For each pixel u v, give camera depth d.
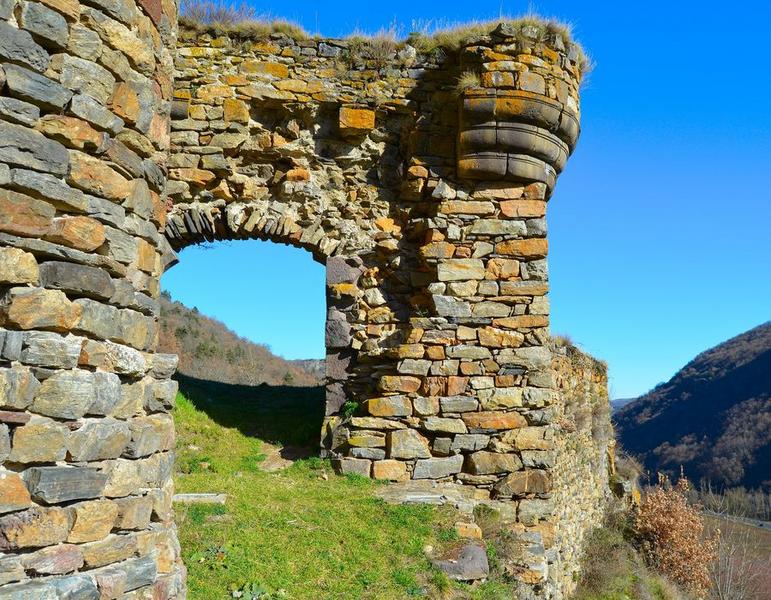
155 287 4.09
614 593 10.77
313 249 8.57
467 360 7.89
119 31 3.54
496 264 8.08
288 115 8.55
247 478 7.32
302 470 7.76
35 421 3.03
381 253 8.47
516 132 7.98
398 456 7.67
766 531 25.53
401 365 7.87
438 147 8.37
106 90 3.45
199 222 8.34
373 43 8.58
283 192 8.41
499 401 7.81
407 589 5.24
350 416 8.02
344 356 8.32
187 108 8.32
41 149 3.11
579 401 12.06
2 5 2.99
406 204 8.46
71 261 3.28
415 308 8.22
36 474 2.99
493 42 8.10
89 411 3.26
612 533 13.46
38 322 3.08
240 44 8.45
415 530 6.18
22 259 3.05
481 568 5.73
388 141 8.66
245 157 8.47
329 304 8.40
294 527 5.94
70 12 3.25
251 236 8.59
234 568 5.05
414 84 8.52
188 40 8.39
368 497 6.89
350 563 5.49
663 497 15.77
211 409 9.51
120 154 3.56
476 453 7.73
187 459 7.69
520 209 8.18
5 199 2.98
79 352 3.23
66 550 3.10
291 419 9.60
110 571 3.29
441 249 8.09
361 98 8.46
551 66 8.12
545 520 7.64
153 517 3.81
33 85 3.08
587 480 12.71
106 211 3.46
